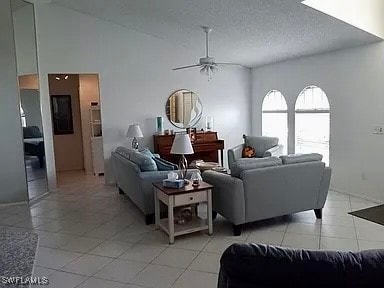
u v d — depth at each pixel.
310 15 4.12
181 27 5.59
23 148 5.28
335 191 5.39
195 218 4.02
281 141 6.79
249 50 6.05
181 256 3.24
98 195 5.63
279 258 1.22
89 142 7.62
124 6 5.28
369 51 4.67
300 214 4.39
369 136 4.77
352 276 1.17
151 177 4.09
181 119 6.87
